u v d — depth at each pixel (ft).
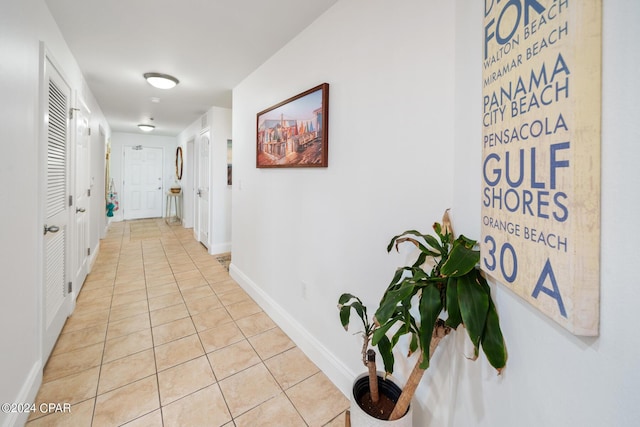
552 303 1.81
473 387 3.05
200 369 5.74
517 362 2.37
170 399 4.95
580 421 1.72
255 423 4.55
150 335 6.89
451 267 2.57
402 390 3.71
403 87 4.06
